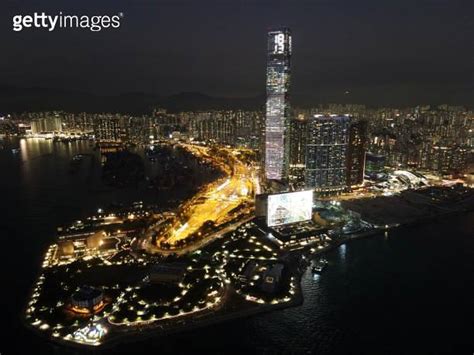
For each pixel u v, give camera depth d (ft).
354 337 607.78
